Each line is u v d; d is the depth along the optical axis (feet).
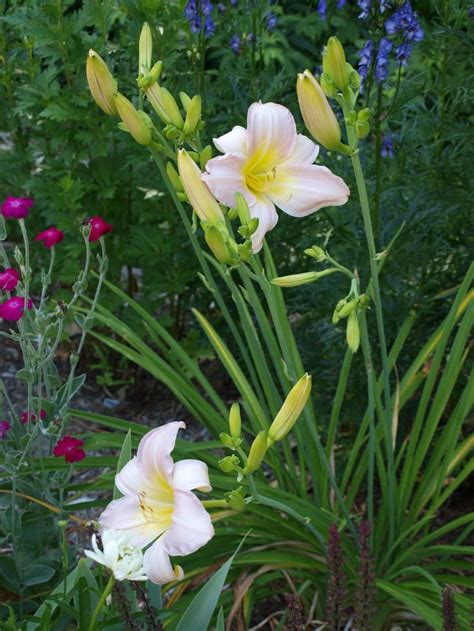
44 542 3.73
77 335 5.73
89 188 5.13
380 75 3.84
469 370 4.54
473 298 3.75
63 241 5.43
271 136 2.80
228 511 3.38
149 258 5.17
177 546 2.41
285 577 3.80
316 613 3.82
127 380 5.57
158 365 4.01
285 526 3.65
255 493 2.85
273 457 3.92
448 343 4.65
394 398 3.93
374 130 4.03
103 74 3.17
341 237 4.23
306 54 8.59
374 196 4.16
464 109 4.57
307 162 2.89
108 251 5.37
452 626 2.60
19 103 4.97
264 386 3.82
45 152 5.50
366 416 3.86
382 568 3.74
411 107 4.61
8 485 3.76
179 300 5.54
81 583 2.83
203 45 4.61
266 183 2.88
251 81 4.70
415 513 3.81
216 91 4.77
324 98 2.84
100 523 2.54
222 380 5.53
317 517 3.61
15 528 3.52
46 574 3.55
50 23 4.94
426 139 4.55
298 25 8.14
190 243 5.07
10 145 6.48
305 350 4.67
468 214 4.38
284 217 4.70
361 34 8.21
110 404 5.43
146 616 2.70
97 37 4.96
